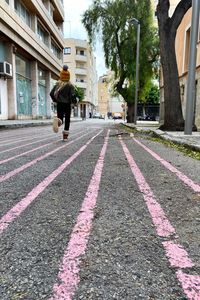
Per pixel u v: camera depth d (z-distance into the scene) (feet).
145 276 4.14
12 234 5.62
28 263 4.50
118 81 89.56
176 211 7.04
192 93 27.17
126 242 5.28
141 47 79.71
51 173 11.38
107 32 80.18
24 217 6.56
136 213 6.88
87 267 4.38
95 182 9.93
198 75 52.95
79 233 5.67
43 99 108.37
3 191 8.75
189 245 5.18
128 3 78.43
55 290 3.80
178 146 20.99
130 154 16.92
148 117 180.45
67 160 14.58
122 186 9.40
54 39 118.42
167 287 3.87
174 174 11.30
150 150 18.95
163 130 36.24
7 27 62.08
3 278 4.09
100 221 6.33
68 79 25.20
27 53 80.33
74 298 3.64
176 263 4.52
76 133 38.22
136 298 3.64
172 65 35.83
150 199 8.00
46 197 8.14
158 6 36.14
